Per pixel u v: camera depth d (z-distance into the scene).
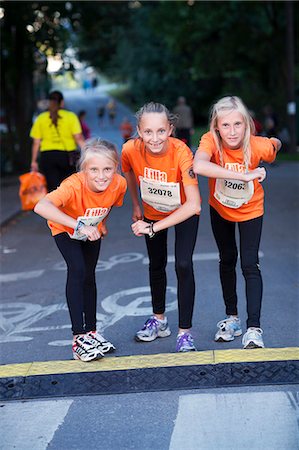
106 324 6.46
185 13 31.03
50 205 4.82
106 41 30.67
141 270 8.55
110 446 4.07
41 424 4.41
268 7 29.78
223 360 4.87
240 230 5.30
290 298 7.01
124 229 11.62
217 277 7.95
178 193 5.17
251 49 33.22
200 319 6.41
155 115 4.93
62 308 7.19
